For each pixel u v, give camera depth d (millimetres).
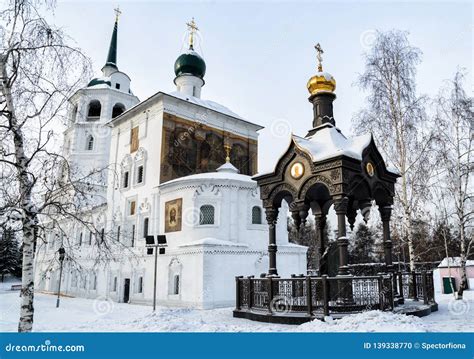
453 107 19734
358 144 12930
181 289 22844
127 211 29781
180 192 25328
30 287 8945
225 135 32438
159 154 27688
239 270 23406
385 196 13922
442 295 25938
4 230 9711
